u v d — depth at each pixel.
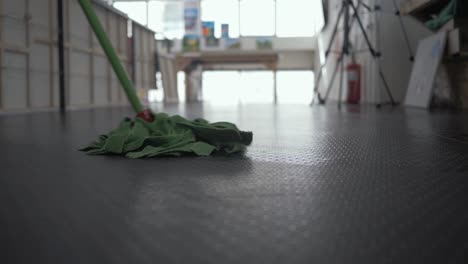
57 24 5.34
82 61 6.04
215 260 0.50
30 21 4.69
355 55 7.75
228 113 4.51
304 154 1.42
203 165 1.20
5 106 4.37
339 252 0.53
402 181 0.98
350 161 1.28
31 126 2.74
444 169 1.14
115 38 7.23
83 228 0.62
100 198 0.81
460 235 0.59
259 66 12.91
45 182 0.97
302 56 12.78
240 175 1.05
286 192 0.87
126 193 0.85
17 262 0.50
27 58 4.70
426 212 0.72
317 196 0.83
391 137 1.97
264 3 13.01
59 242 0.56
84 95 6.12
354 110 4.76
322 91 11.20
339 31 8.80
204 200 0.80
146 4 13.01
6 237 0.58
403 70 6.49
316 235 0.59
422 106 4.96
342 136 2.04
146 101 8.84
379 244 0.56
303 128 2.52
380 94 6.52
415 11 5.01
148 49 9.08
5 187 0.91
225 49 11.84
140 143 1.42
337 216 0.69
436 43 4.83
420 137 1.96
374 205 0.76
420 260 0.51
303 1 12.84
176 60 10.92
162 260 0.50
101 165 1.20
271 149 1.56
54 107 5.32
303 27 12.88
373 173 1.08
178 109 5.78
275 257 0.51
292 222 0.66
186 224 0.64
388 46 6.48
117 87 7.31
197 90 12.59
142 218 0.68
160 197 0.82
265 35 12.73
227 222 0.65
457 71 4.96
